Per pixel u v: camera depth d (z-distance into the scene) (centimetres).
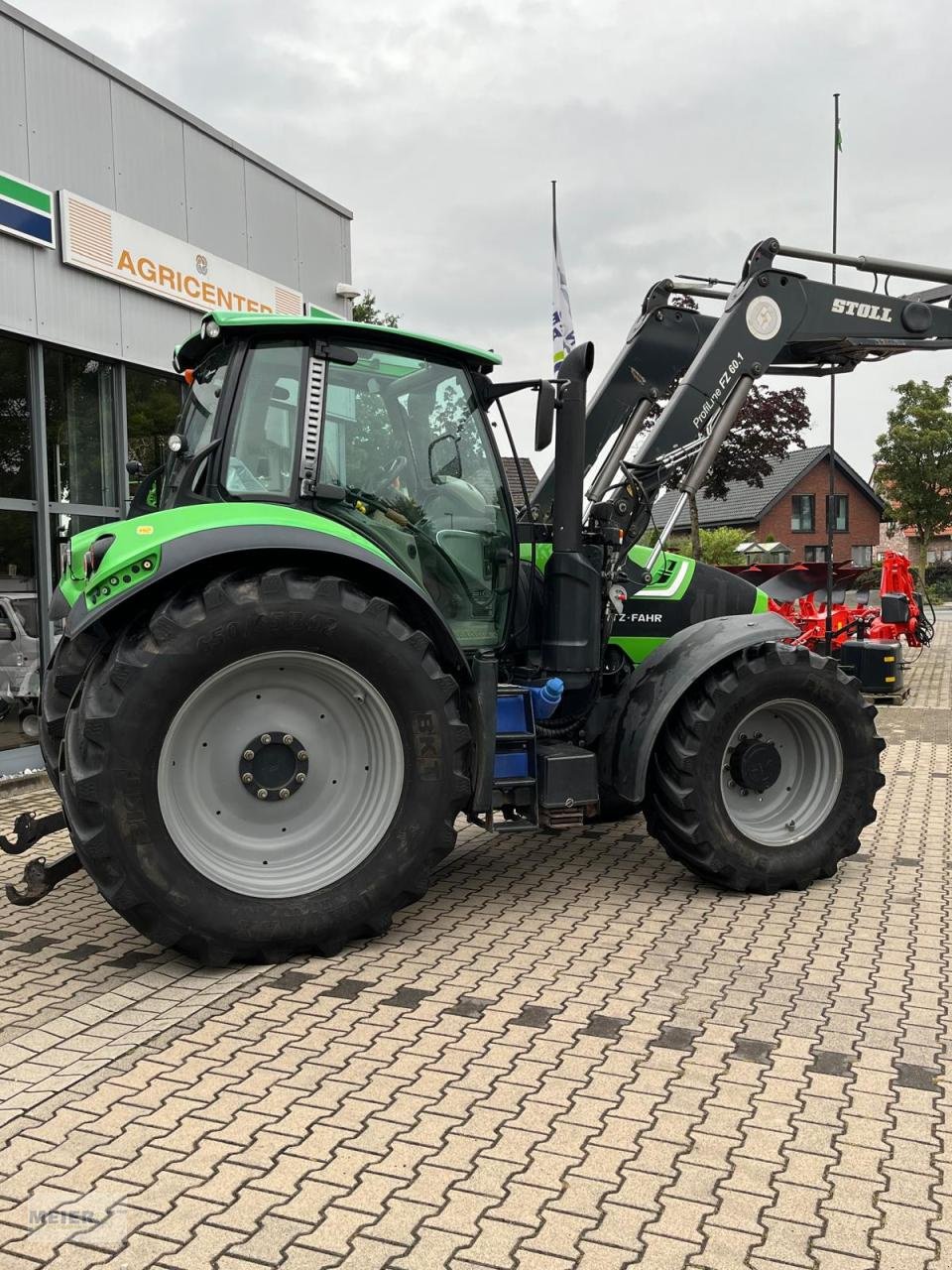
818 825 463
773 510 4241
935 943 390
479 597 446
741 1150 246
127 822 346
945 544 5172
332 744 389
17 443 734
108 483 819
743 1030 313
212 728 371
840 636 1299
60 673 415
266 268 997
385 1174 236
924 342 560
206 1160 242
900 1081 280
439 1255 208
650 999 336
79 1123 259
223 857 371
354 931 380
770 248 521
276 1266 205
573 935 400
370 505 414
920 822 597
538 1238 213
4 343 720
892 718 1036
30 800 674
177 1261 206
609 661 527
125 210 812
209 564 371
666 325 574
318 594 368
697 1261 206
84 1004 336
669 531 523
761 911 430
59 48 743
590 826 594
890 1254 208
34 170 724
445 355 434
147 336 837
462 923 416
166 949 390
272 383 400
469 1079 282
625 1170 238
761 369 523
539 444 431
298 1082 280
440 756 388
